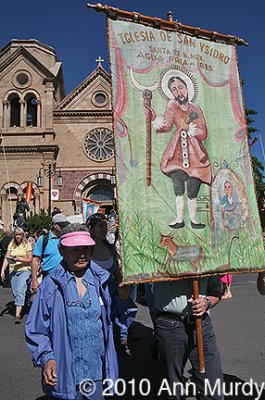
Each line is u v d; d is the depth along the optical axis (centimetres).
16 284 867
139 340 698
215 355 341
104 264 554
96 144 3456
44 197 3300
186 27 395
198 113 388
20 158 3362
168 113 372
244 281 1519
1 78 3519
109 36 359
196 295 342
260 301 1034
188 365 565
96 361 317
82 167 3425
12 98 3559
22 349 658
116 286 364
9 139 3406
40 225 2558
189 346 340
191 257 355
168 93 377
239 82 417
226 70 413
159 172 359
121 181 343
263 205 816
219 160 388
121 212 337
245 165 402
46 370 291
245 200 393
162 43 382
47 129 3406
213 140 390
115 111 351
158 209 352
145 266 338
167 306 348
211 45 409
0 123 3444
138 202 346
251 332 721
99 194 3469
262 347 630
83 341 313
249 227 389
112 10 360
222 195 382
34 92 3500
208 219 371
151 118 364
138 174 350
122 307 357
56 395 301
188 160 373
